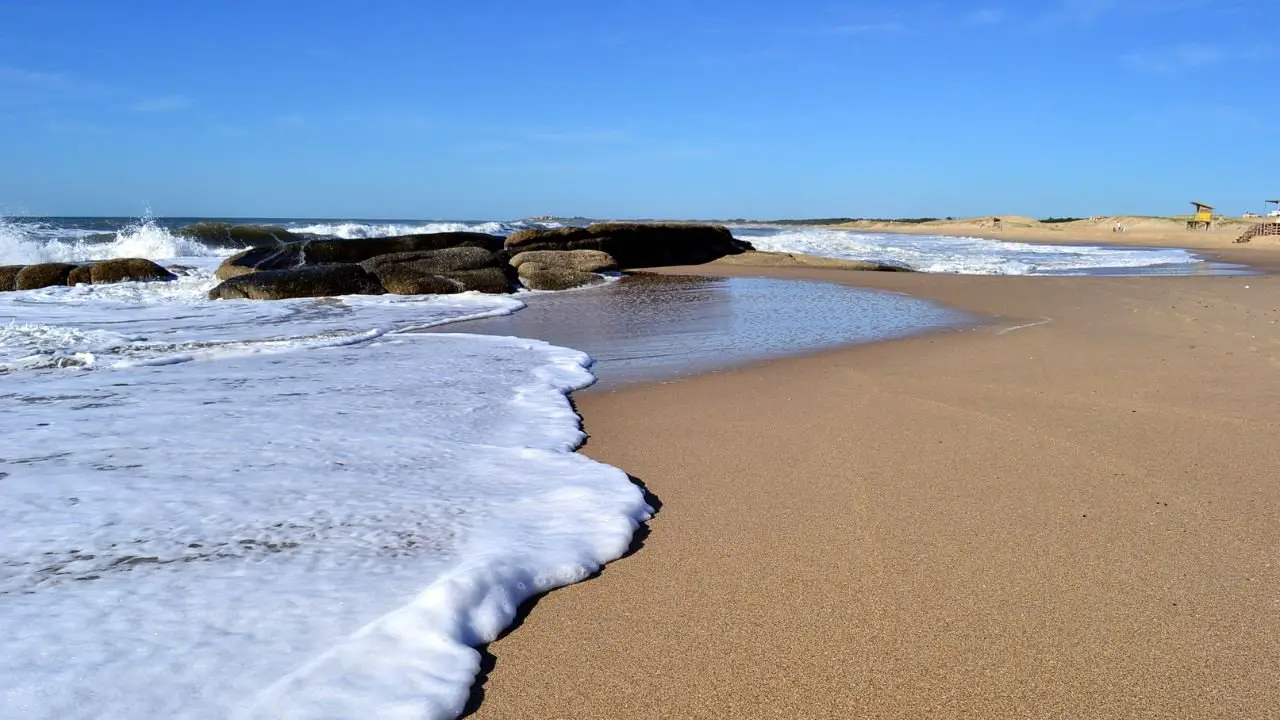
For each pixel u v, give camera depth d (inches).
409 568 128.0
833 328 424.5
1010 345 356.2
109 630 106.0
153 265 745.0
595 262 776.9
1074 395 251.3
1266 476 175.5
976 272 869.2
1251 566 132.5
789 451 199.0
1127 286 640.4
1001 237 2271.2
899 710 95.4
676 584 128.0
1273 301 516.7
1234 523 150.3
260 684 94.6
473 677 100.0
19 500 152.9
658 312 506.6
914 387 268.4
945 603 121.0
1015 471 180.9
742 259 934.4
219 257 978.1
